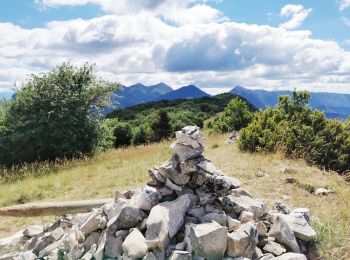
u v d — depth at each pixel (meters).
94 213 2.39
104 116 9.62
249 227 1.99
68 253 2.25
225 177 2.38
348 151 4.89
